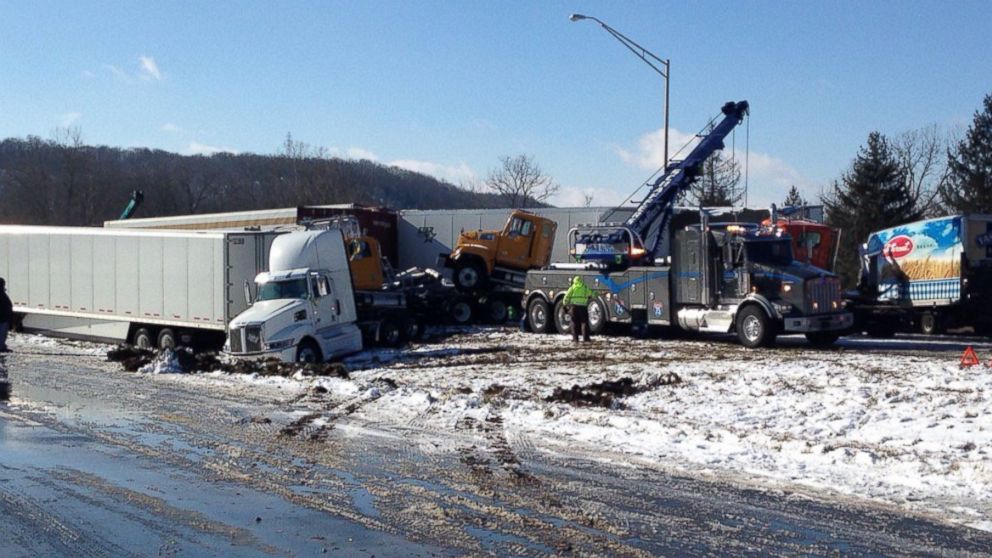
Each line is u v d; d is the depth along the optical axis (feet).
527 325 102.58
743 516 28.37
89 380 64.28
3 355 83.35
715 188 194.18
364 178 358.64
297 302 75.66
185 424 45.42
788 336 93.40
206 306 85.92
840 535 26.40
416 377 65.82
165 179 280.51
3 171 303.89
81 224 260.01
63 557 24.59
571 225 124.67
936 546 25.43
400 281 109.09
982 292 87.81
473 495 30.96
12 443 40.37
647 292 90.27
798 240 91.20
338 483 32.73
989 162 199.62
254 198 301.63
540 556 24.56
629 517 28.25
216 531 26.86
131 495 31.04
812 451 37.73
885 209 198.29
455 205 390.63
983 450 37.78
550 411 47.85
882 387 54.08
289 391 58.03
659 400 52.80
